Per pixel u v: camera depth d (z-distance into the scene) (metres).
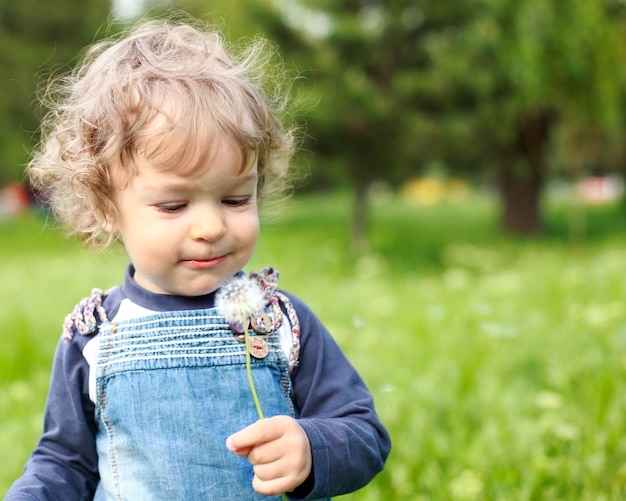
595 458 2.74
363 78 9.76
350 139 10.36
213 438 1.47
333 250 10.34
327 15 10.20
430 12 9.95
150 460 1.46
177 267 1.46
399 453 2.97
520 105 10.64
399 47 10.27
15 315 5.20
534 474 2.67
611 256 8.12
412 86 9.90
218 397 1.49
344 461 1.46
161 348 1.50
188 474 1.45
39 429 3.35
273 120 1.68
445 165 13.64
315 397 1.59
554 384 3.62
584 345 4.14
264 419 1.40
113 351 1.53
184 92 1.44
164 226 1.43
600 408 3.23
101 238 1.65
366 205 10.95
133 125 1.42
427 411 3.37
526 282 6.37
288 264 8.96
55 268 8.23
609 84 10.23
